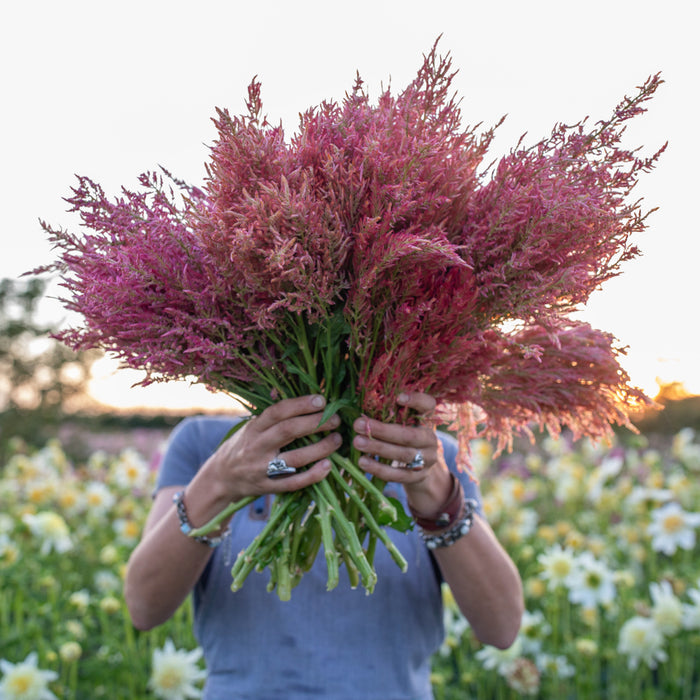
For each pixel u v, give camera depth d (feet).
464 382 3.55
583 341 3.72
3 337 27.78
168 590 4.09
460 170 3.29
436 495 3.90
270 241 3.00
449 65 3.26
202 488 3.80
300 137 3.33
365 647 4.20
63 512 12.25
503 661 8.04
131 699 7.70
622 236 3.23
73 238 3.41
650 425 16.35
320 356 3.65
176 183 3.70
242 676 4.17
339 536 3.63
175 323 3.28
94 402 28.27
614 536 10.70
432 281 3.29
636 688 8.50
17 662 7.79
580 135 3.21
